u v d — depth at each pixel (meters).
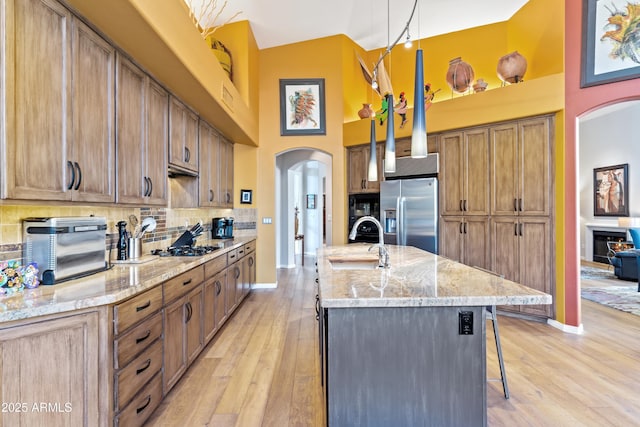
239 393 2.47
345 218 5.63
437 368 1.66
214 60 3.35
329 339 1.66
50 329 1.48
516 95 3.98
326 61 5.62
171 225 3.80
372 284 1.84
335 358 1.66
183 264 2.59
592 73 3.54
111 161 2.20
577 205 3.66
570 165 3.68
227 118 4.02
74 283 1.90
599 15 3.52
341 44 5.56
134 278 2.05
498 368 2.85
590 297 5.14
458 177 4.53
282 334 3.65
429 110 4.68
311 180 9.54
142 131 2.60
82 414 1.57
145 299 2.00
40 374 1.45
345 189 5.62
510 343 3.36
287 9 4.62
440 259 2.81
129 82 2.42
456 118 4.46
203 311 3.07
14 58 1.48
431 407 1.66
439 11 4.79
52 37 1.69
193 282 2.81
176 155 3.23
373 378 1.66
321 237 9.47
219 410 2.26
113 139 2.22
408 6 4.68
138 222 3.12
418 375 1.66
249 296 5.20
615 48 3.44
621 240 7.42
